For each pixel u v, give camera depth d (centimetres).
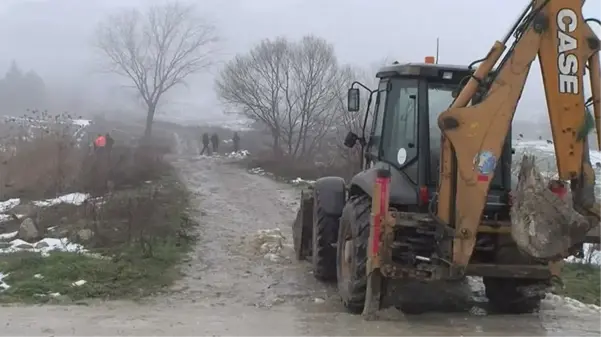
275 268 959
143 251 987
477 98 602
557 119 573
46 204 1362
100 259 931
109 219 1191
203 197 1769
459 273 599
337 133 2977
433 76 703
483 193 586
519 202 582
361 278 680
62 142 1639
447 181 612
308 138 3353
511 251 650
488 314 709
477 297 794
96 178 1568
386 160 748
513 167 773
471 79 598
